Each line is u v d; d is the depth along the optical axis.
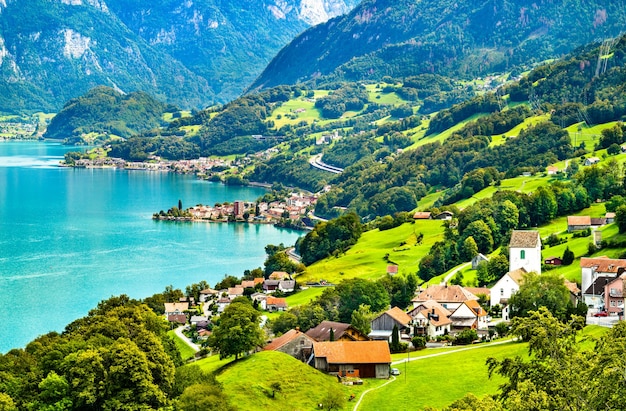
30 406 144.25
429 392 163.12
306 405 160.12
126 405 146.25
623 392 88.62
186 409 144.12
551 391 94.44
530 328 100.94
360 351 181.12
